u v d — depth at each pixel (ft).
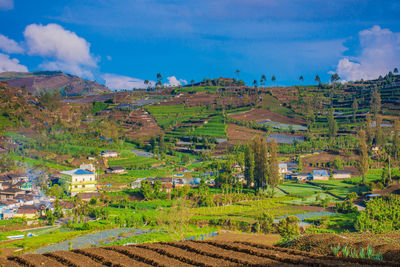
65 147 587.27
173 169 540.93
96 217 318.45
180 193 396.78
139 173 510.99
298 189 431.84
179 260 106.63
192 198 387.96
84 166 479.00
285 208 343.46
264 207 347.77
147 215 303.27
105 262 108.27
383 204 300.81
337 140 631.97
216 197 391.24
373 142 616.80
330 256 96.22
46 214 297.33
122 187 436.35
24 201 347.15
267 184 434.30
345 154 581.94
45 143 569.64
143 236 239.50
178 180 468.34
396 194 355.77
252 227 275.18
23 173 455.63
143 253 114.01
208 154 596.29
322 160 562.66
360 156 436.76
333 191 410.11
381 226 237.25
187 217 209.36
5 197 355.77
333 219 291.17
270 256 101.55
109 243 226.38
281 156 596.29
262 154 439.63
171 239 224.33
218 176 459.73
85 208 331.16
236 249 112.98
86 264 106.63
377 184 392.68
